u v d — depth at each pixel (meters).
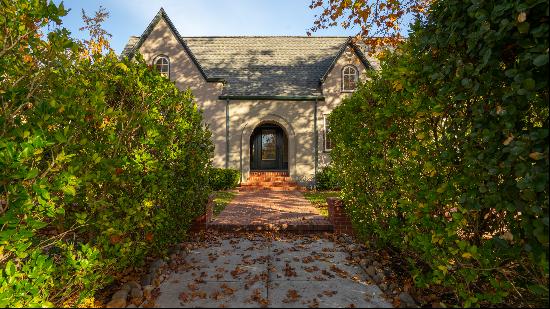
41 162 3.79
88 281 3.58
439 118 3.62
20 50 3.98
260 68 19.38
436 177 3.58
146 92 4.79
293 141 17.62
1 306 3.34
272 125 20.17
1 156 2.99
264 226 7.30
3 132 3.62
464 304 3.10
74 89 3.71
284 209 9.88
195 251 5.38
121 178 4.01
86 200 3.74
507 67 2.81
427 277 3.72
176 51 17.17
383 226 4.85
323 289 3.78
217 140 17.34
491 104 2.89
